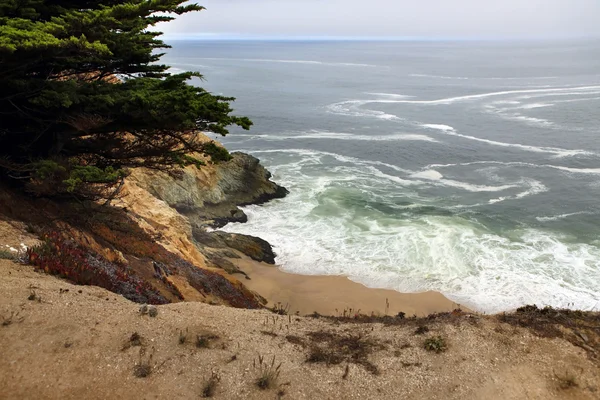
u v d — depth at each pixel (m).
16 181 14.29
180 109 12.72
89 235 14.69
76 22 11.62
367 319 11.16
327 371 8.23
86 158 15.64
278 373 8.03
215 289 17.39
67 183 11.49
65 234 13.40
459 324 9.59
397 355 8.73
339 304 20.83
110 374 7.67
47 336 8.26
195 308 10.43
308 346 9.05
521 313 10.27
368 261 25.27
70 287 10.20
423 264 24.88
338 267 24.67
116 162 15.84
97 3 15.25
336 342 9.28
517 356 8.64
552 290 22.30
